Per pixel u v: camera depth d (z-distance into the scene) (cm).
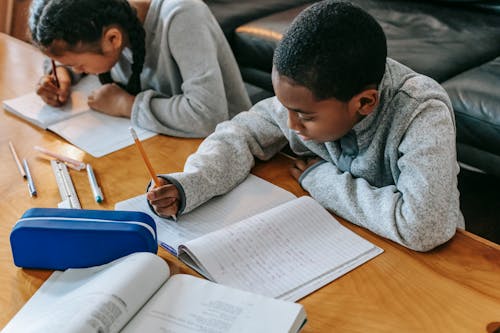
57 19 114
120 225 77
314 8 81
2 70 154
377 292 75
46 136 121
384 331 68
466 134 162
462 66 178
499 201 177
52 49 117
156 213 93
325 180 95
